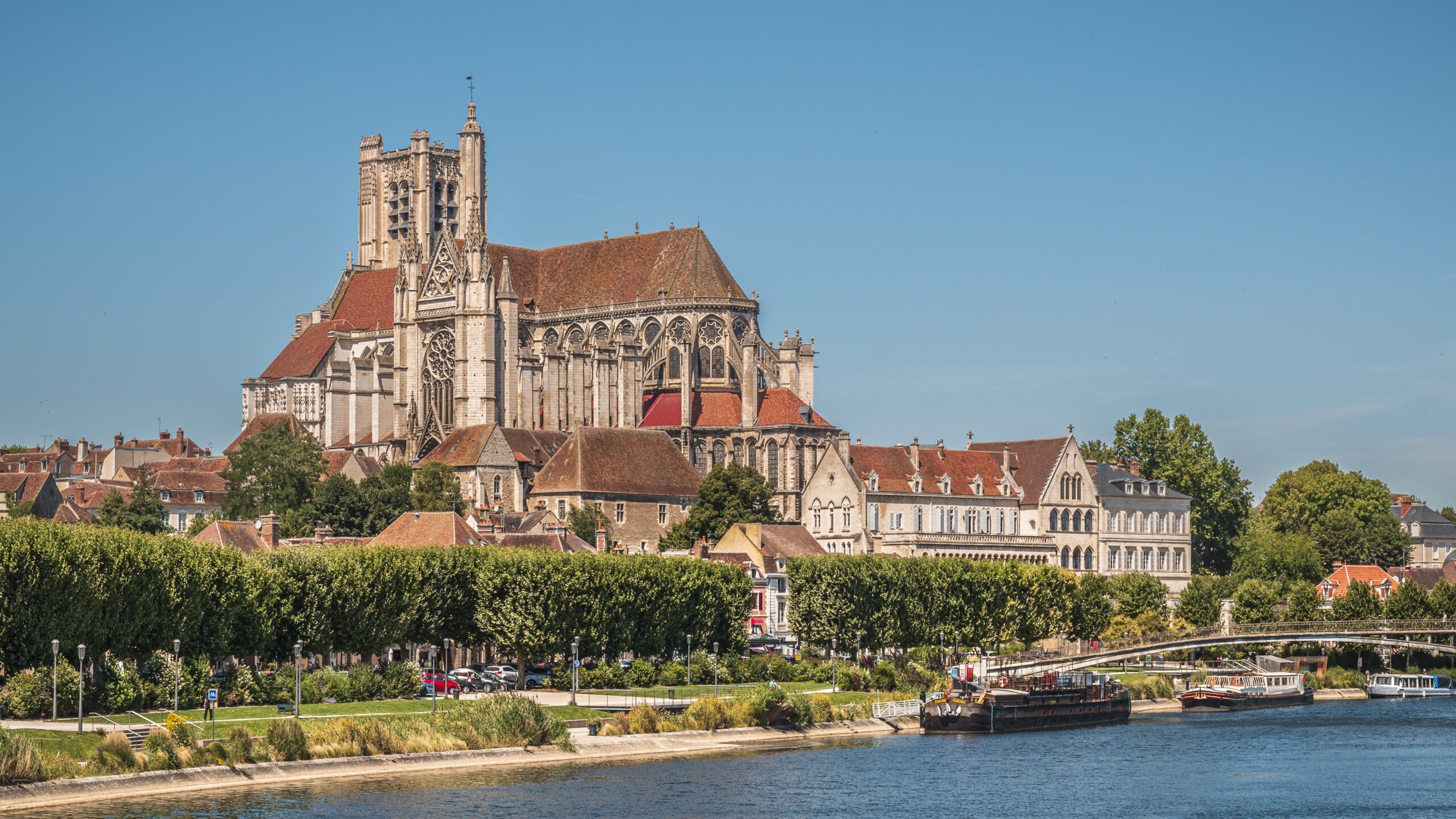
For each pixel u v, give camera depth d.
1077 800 141.62
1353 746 172.62
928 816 134.62
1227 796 144.50
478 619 173.75
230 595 152.75
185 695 148.12
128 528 164.38
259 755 138.75
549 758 152.88
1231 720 197.12
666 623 185.00
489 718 153.38
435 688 159.88
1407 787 148.75
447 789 138.50
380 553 166.50
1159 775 153.50
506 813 131.00
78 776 128.25
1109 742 174.88
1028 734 180.75
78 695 138.38
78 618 140.25
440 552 173.50
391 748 146.50
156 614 146.75
